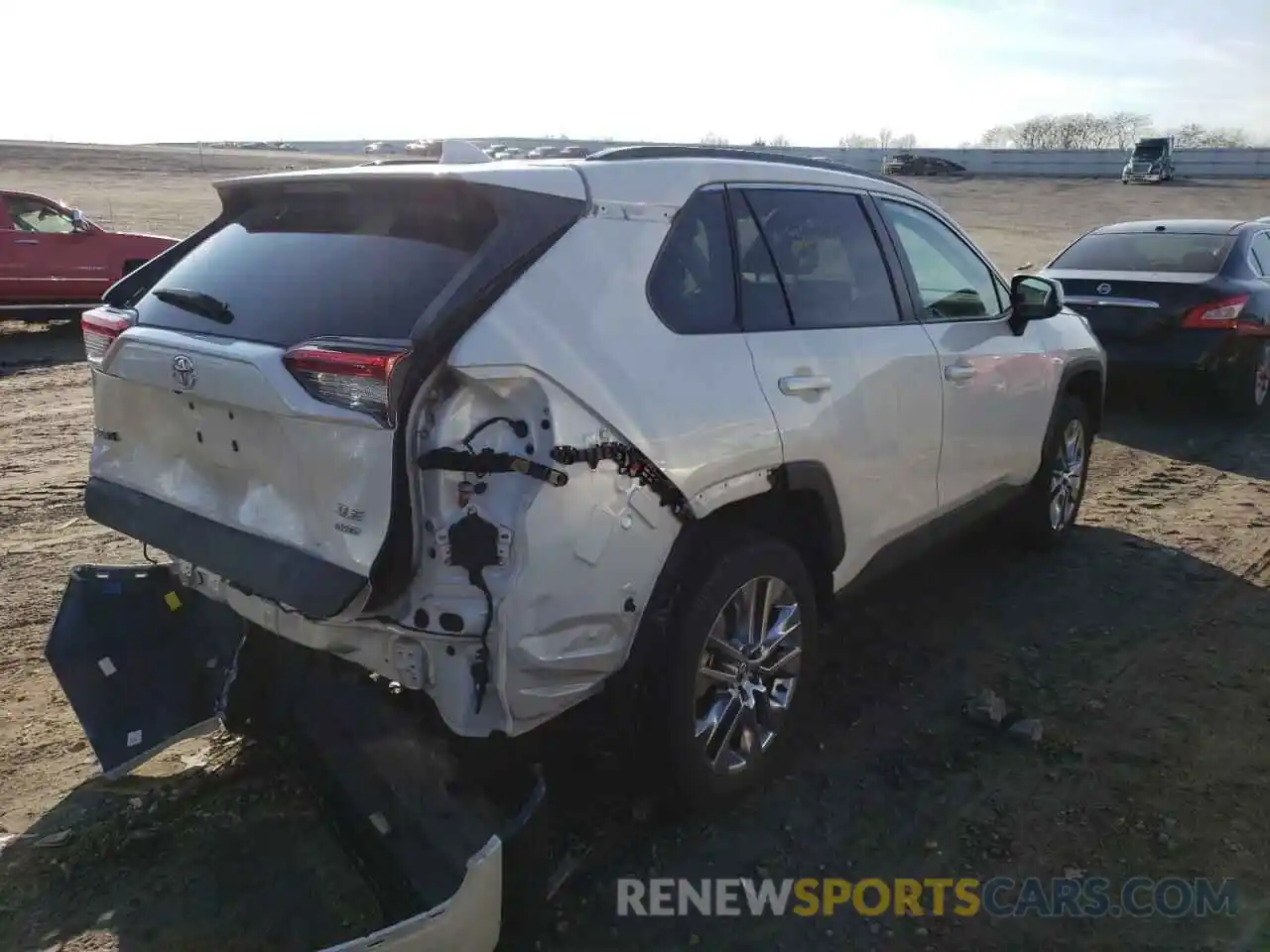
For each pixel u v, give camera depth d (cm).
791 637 357
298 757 323
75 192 3562
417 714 300
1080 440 582
